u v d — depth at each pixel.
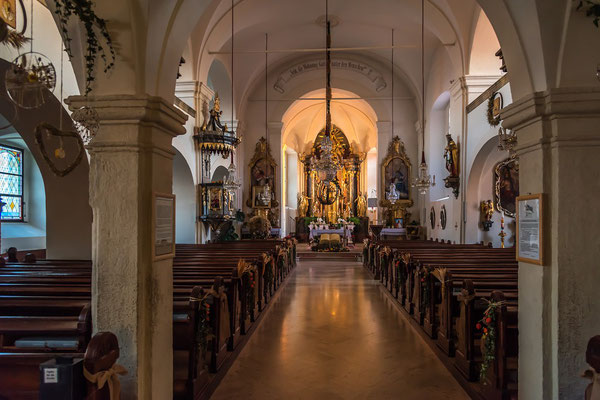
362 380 4.79
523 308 3.63
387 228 17.33
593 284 3.23
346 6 13.56
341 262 16.75
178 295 4.65
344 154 26.31
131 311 3.27
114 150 3.30
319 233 20.38
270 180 18.09
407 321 7.39
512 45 3.60
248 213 18.02
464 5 11.95
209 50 13.20
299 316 7.79
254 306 7.27
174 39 3.59
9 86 3.34
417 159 17.97
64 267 6.31
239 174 17.19
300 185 26.00
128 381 3.26
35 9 5.91
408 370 5.09
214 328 4.88
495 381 3.96
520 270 3.70
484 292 4.77
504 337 3.84
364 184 25.78
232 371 5.05
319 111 24.50
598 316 3.23
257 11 13.38
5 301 3.88
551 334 3.32
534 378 3.45
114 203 3.30
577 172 3.26
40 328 3.16
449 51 13.27
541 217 3.33
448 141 13.34
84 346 3.22
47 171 7.50
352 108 23.59
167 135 3.64
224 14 12.65
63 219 7.75
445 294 5.61
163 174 3.59
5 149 13.09
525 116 3.46
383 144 18.19
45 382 2.13
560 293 3.25
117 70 3.30
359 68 18.09
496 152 11.86
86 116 3.09
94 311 3.31
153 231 3.37
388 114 18.19
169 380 3.67
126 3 3.18
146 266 3.36
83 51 3.35
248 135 18.25
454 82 13.23
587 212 3.25
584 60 3.25
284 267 12.10
